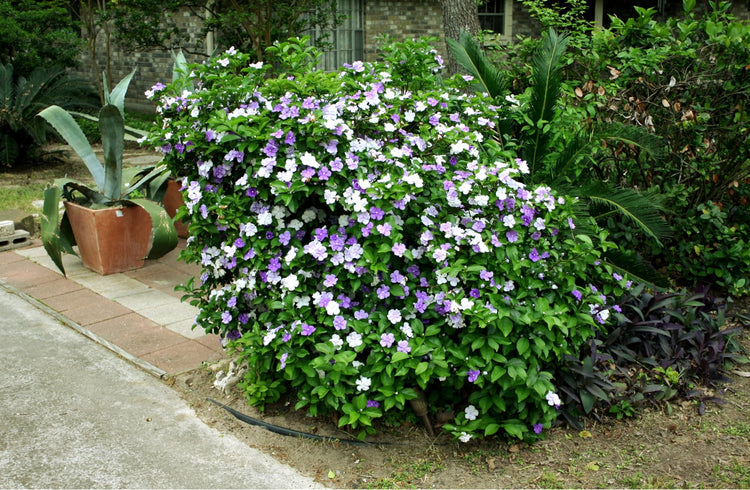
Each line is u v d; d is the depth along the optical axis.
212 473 2.98
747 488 2.84
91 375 3.88
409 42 3.92
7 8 10.34
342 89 3.46
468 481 2.92
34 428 3.31
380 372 3.03
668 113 4.55
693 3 4.78
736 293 4.57
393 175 3.09
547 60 4.27
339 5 13.41
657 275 3.92
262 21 10.58
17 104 9.18
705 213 4.53
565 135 4.32
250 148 3.13
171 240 5.29
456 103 3.87
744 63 4.38
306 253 3.16
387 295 3.08
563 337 3.12
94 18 15.85
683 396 3.58
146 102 16.02
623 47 4.90
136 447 3.16
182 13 14.44
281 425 3.34
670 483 2.88
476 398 3.11
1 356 4.11
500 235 3.18
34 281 5.50
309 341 3.16
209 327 3.67
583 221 3.64
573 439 3.23
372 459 3.08
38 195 8.26
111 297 5.14
